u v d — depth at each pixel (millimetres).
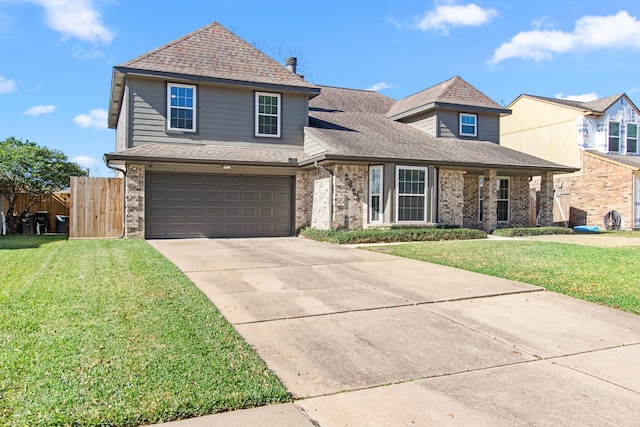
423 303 5977
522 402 3285
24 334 4277
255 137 15859
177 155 13398
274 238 14547
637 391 3482
